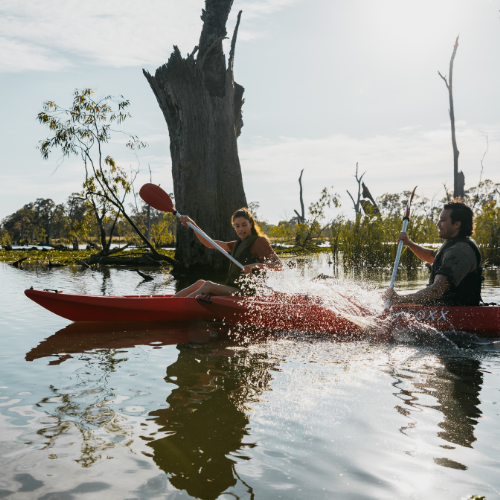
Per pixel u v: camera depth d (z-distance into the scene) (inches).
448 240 145.8
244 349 132.8
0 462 64.2
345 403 85.6
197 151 466.0
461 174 727.1
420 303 146.2
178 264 471.8
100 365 115.6
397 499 54.0
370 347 134.2
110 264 596.7
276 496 55.1
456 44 699.4
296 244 855.7
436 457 64.0
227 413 81.6
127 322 177.9
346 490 56.2
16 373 108.5
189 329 165.2
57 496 55.4
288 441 70.1
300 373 106.2
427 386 95.3
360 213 496.7
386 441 69.4
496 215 433.1
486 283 275.1
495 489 55.6
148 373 108.0
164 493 56.1
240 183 483.2
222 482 58.4
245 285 171.9
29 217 3366.1
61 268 534.6
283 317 157.1
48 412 82.8
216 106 475.2
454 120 721.0
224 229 470.6
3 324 175.2
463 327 141.0
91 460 64.8
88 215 655.8
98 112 576.1
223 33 480.7
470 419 77.0
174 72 464.8
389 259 456.1
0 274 428.8
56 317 190.1
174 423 77.4
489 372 105.3
